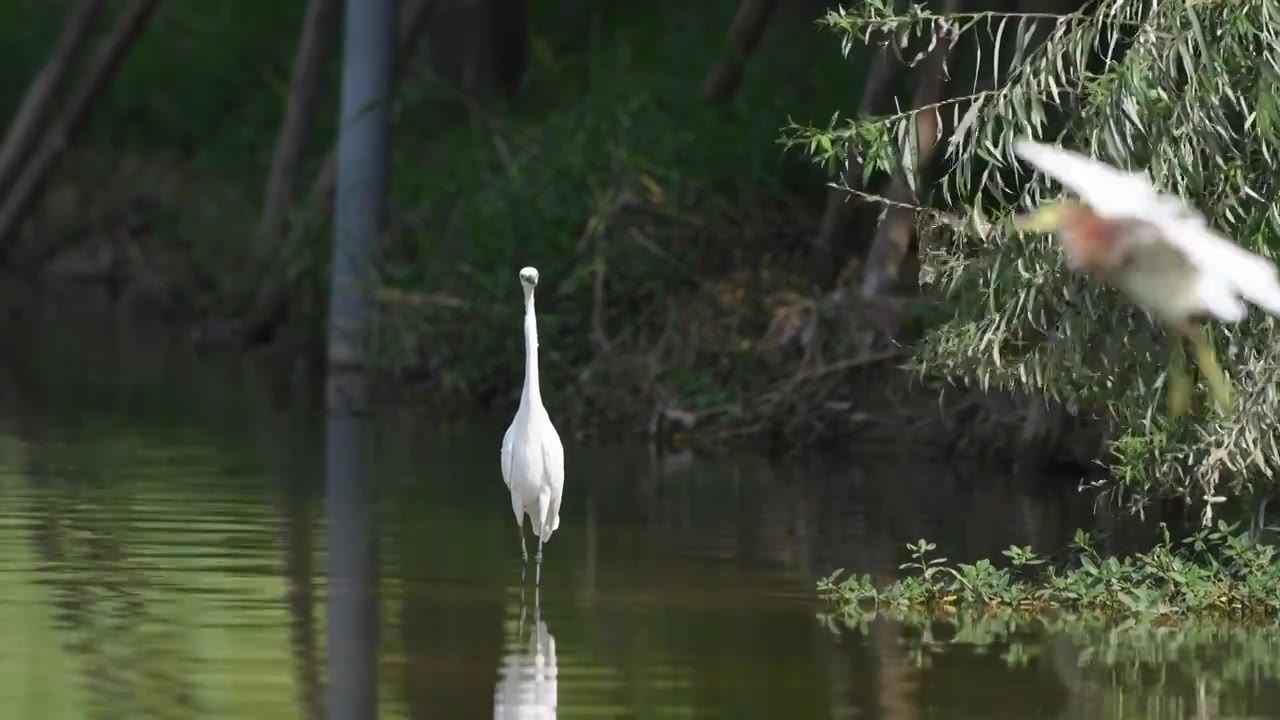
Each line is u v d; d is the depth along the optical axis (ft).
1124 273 20.13
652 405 64.08
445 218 77.46
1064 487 54.08
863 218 66.54
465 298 71.00
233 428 64.39
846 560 42.24
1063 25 37.04
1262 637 35.06
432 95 84.64
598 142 70.95
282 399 72.74
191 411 68.74
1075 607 37.60
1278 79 34.78
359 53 76.07
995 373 38.55
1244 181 35.94
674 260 67.36
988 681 31.45
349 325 76.54
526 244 69.51
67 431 62.54
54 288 114.83
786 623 35.68
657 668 32.12
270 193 88.74
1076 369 37.04
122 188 120.78
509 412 69.21
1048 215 20.57
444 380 70.08
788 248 68.59
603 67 80.79
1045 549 43.60
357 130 76.18
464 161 77.10
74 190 123.44
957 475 56.54
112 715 28.63
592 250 67.87
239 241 98.27
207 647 33.12
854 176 62.49
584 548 43.47
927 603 37.68
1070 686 31.14
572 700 29.96
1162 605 36.65
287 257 84.12
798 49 77.92
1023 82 36.55
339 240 76.43
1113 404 38.99
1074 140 37.17
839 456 60.54
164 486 51.16
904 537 45.37
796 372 62.28
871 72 61.82
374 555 41.98
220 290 98.43
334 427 65.16
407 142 90.38
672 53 81.56
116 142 125.08
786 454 60.80
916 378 55.98
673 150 68.59
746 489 53.26
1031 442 56.13
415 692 30.32
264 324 89.15
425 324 71.05
